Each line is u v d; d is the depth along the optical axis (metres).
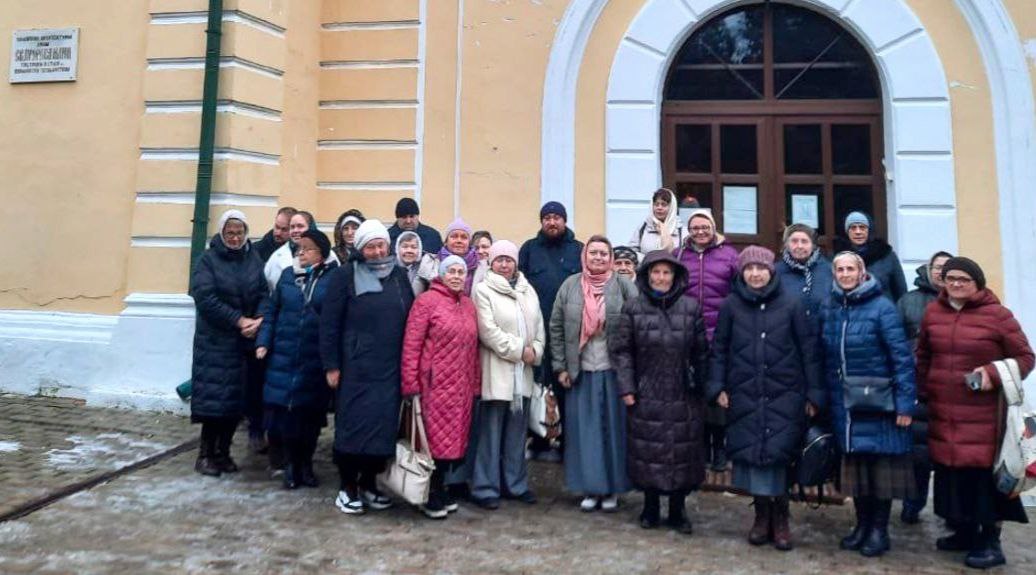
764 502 3.99
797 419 3.84
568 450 4.55
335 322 4.20
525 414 4.68
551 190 7.21
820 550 3.95
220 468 4.93
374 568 3.53
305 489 4.69
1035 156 6.56
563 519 4.36
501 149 7.34
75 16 7.05
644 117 7.15
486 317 4.43
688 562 3.72
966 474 3.78
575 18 7.25
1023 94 6.61
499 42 7.42
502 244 4.60
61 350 6.72
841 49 7.18
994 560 3.73
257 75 6.92
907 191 6.75
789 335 3.89
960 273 3.77
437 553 3.75
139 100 6.86
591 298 4.55
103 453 5.18
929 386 3.88
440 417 4.19
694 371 4.11
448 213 7.41
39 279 6.95
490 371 4.49
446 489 4.58
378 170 7.59
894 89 6.84
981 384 3.65
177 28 6.79
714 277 4.93
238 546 3.74
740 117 7.24
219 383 4.76
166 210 6.69
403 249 4.54
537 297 4.78
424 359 4.21
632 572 3.57
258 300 4.92
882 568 3.72
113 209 6.86
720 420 4.87
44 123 7.04
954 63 6.79
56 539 3.72
